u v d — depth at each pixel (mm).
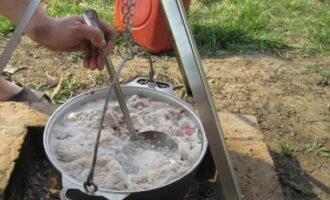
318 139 1696
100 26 1142
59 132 1179
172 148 1164
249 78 2031
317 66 2158
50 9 2410
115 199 936
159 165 1103
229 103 1857
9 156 1246
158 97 1309
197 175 1422
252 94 1927
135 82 1372
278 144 1656
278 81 2029
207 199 1359
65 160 1110
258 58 2191
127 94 1321
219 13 2516
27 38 2189
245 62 2146
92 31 1086
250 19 2477
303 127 1756
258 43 2287
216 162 951
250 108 1838
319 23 2516
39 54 2078
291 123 1773
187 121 1229
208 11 2529
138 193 948
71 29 1142
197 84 914
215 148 938
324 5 2719
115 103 1291
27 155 1354
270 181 1269
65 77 1933
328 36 2395
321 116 1828
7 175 1190
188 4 2180
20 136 1320
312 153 1625
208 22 2408
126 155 1146
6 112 1407
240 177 1272
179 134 1201
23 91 1612
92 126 1205
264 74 2068
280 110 1842
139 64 2059
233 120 1488
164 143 1175
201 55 2184
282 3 2682
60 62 2035
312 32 2441
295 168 1549
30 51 2094
